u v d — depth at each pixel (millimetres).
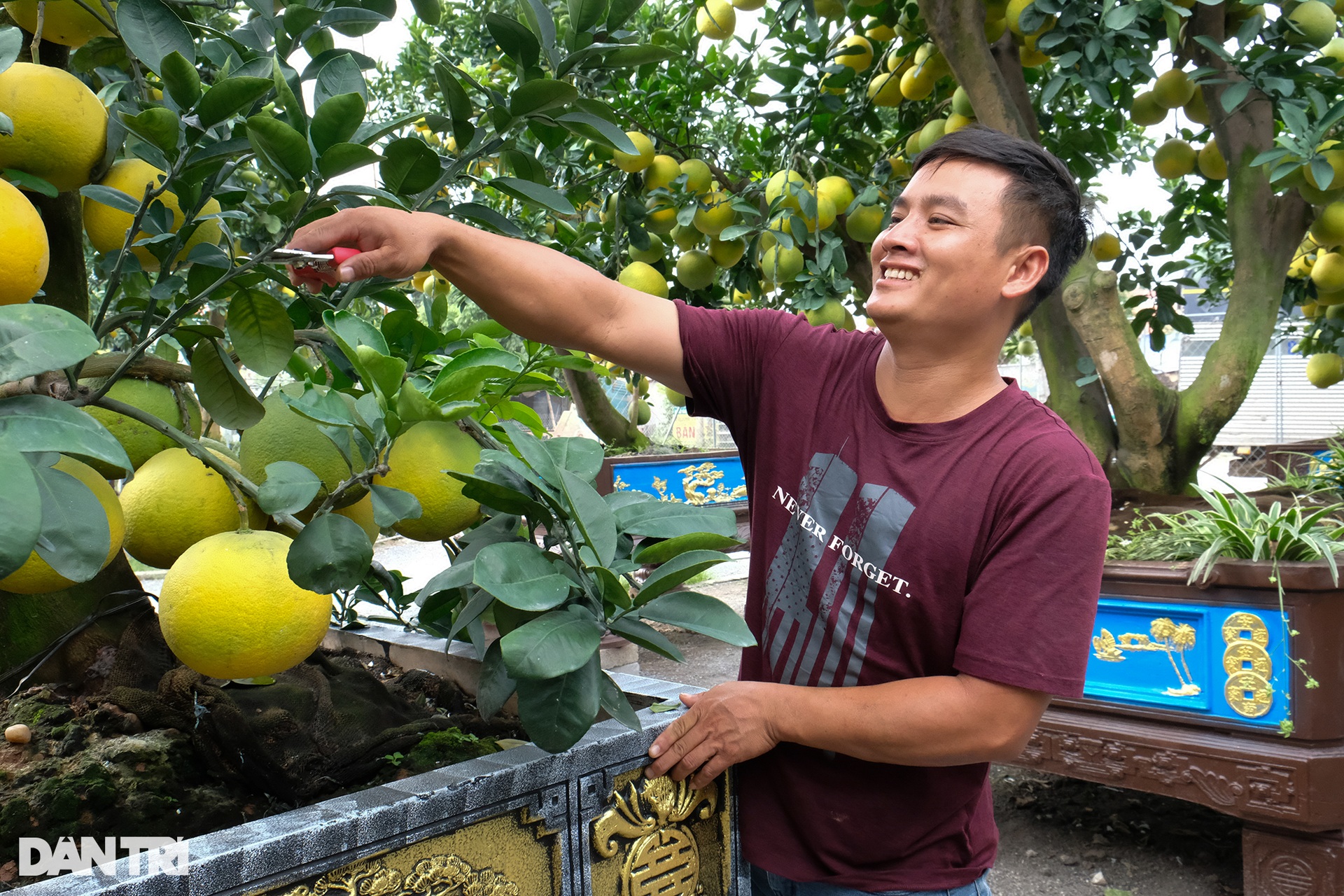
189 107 996
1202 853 3205
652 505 1325
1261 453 7703
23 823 1103
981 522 1305
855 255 4168
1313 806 2646
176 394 1196
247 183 2283
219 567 950
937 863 1387
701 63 3957
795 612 1438
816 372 1506
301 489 988
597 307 1486
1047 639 1222
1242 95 3105
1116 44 3094
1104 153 4340
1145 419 3729
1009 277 1359
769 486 1511
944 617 1329
